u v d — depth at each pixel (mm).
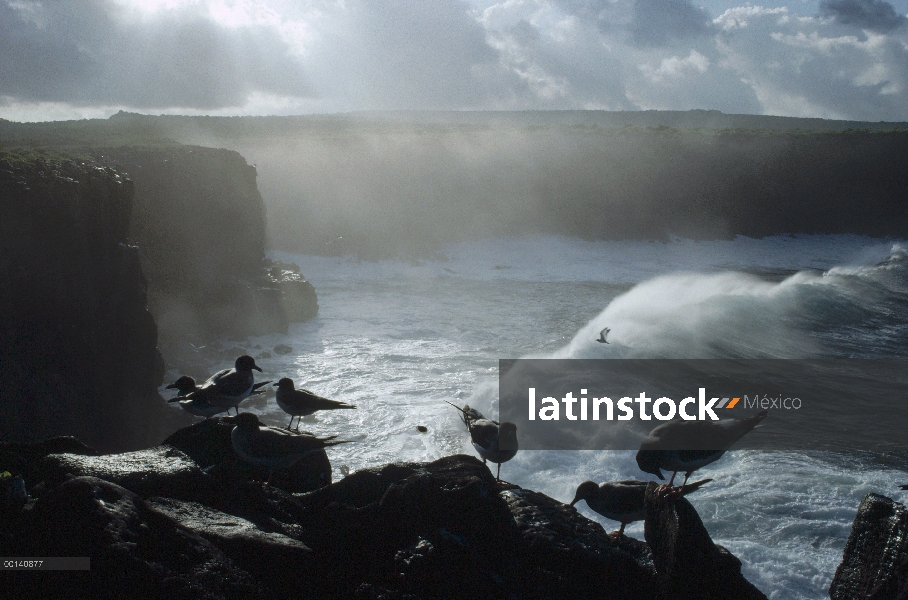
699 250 66500
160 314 26516
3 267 14750
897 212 86438
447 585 5172
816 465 14680
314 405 7609
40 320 15539
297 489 7102
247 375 7746
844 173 87438
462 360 24578
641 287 42281
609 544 5770
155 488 5570
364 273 46500
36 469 6539
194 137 92125
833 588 6594
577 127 115375
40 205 15711
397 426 17516
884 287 40375
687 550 4934
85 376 16609
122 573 4160
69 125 113625
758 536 11461
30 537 4508
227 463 6789
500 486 6578
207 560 4512
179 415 19297
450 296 39062
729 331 28938
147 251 28453
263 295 28891
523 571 5379
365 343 27359
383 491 6375
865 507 6637
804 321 31469
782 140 89688
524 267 52125
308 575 5031
